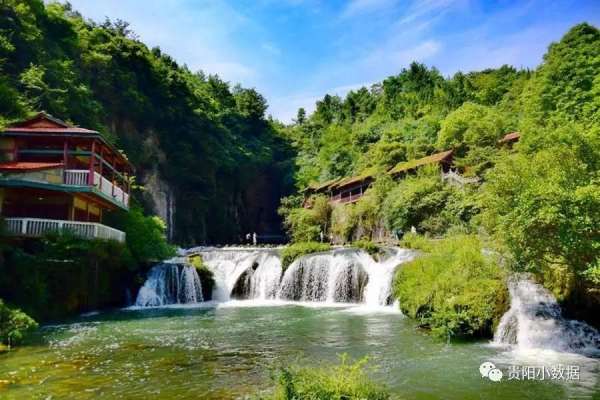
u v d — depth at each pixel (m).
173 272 31.78
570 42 50.97
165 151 63.53
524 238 14.10
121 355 14.54
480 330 16.75
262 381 11.60
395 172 52.62
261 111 95.31
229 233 75.88
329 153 85.00
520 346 15.31
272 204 87.44
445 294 18.67
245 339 17.48
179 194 65.88
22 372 12.24
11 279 20.02
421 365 13.11
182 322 22.03
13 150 26.27
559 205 13.18
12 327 16.41
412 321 21.33
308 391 8.13
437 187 42.53
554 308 15.88
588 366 12.67
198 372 12.48
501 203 15.13
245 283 35.62
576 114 45.19
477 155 48.22
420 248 31.19
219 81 96.25
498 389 10.88
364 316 23.88
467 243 21.62
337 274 32.59
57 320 21.73
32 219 22.50
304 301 33.66
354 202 58.66
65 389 10.79
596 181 13.64
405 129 79.75
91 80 51.44
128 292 29.16
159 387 11.06
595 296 14.98
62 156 27.89
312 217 60.75
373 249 33.41
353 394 8.23
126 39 59.94
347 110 115.19
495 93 89.19
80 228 24.03
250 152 80.69
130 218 32.38
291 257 36.38
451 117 61.22
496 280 17.95
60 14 50.16
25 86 34.34
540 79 53.19
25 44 37.38
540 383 11.28
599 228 12.91
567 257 14.01
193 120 67.44
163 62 72.94
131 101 56.09
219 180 74.56
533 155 17.50
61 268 22.25
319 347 15.90
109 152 29.31
